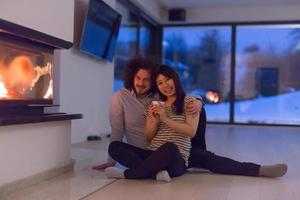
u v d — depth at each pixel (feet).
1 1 7.32
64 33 9.34
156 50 26.22
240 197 7.03
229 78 25.98
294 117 25.52
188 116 8.33
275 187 7.82
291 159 11.28
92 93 16.05
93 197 6.88
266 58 25.55
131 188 7.51
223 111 26.07
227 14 24.71
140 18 22.61
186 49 26.73
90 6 14.19
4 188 7.00
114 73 19.16
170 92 8.43
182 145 8.45
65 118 8.86
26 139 7.68
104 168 9.25
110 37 16.62
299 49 25.25
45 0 8.56
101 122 17.01
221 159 8.93
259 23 24.67
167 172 8.14
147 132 8.65
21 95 7.84
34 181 7.84
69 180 8.15
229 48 25.95
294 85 25.43
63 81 13.64
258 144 14.76
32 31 7.52
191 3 23.86
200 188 7.61
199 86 26.71
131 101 8.96
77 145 13.69
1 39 7.10
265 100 25.71
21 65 7.80
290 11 23.73
